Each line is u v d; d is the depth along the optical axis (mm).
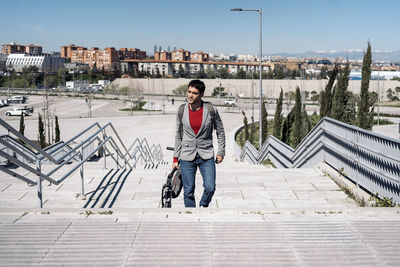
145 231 3564
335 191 6309
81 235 3473
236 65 198125
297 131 17906
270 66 195375
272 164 14023
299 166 10445
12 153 9852
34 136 41312
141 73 170125
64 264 2938
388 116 52312
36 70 172625
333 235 3482
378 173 5207
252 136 25453
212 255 3096
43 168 9445
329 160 7785
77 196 6133
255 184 6824
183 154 4305
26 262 2971
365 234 3504
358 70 133250
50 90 129500
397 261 3000
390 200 4883
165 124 46562
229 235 3488
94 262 2975
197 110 4164
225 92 122625
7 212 4016
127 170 8148
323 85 107625
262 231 3574
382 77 105875
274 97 105750
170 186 4277
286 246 3264
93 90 131625
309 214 4008
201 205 4539
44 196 6152
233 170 8133
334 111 10133
